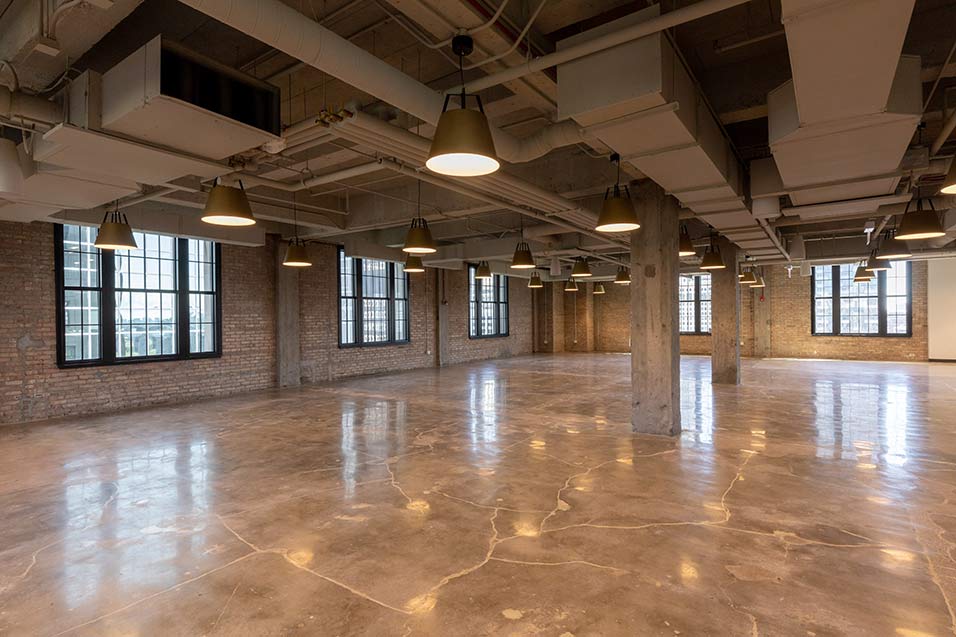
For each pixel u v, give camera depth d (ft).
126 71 9.14
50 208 16.35
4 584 8.89
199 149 10.85
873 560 9.47
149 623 7.73
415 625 7.62
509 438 19.12
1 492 13.52
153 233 23.63
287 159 19.76
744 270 41.29
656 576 8.96
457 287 49.55
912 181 15.10
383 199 25.94
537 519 11.50
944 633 7.30
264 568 9.37
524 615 7.84
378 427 21.13
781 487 13.43
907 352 46.42
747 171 17.71
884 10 6.78
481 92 13.76
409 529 11.03
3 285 21.94
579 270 32.22
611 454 16.78
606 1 10.12
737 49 12.35
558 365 47.09
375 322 40.96
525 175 20.68
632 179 19.54
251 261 31.83
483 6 8.79
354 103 11.46
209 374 29.32
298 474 14.88
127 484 14.07
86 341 24.59
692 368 43.11
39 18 8.78
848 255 35.86
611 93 9.66
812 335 50.72
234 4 7.11
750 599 8.21
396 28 11.62
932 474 14.43
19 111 9.92
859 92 9.01
